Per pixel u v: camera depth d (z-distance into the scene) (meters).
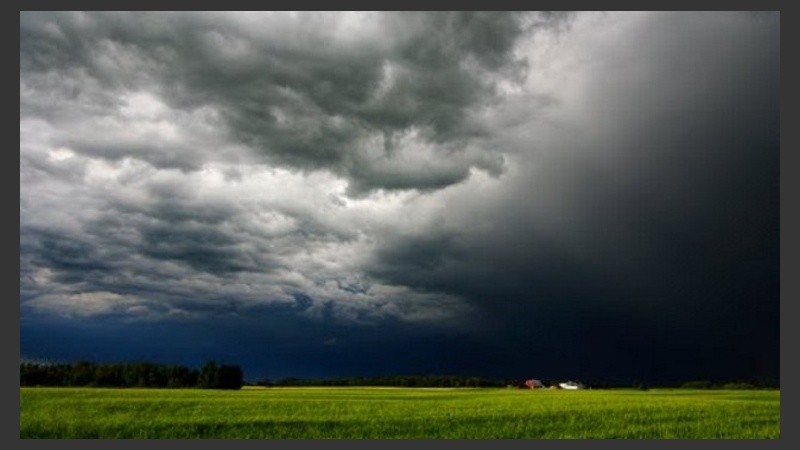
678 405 40.38
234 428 30.98
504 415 35.12
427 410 37.22
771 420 34.25
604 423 33.16
